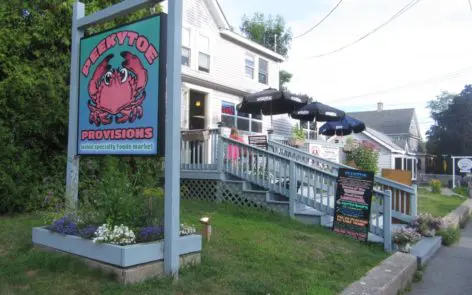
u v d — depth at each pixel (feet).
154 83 15.89
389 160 108.17
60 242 16.22
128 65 16.97
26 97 25.21
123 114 16.99
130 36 16.96
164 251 14.82
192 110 52.06
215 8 55.06
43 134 25.17
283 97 42.78
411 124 148.56
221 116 55.16
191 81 49.96
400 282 18.37
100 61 18.24
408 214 33.01
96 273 14.34
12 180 23.20
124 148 16.89
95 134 18.20
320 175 27.61
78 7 19.77
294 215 28.86
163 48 15.78
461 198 68.74
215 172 33.14
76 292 13.14
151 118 15.93
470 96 132.26
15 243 18.10
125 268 13.83
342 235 25.05
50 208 23.12
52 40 27.61
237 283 14.90
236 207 30.71
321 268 18.22
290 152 40.27
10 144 23.31
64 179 25.96
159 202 18.19
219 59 56.34
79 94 19.27
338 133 59.36
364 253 21.62
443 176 126.93
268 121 64.13
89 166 25.93
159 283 13.98
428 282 20.76
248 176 31.99
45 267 15.12
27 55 27.32
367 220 24.23
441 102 174.09
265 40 111.14
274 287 14.96
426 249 25.43
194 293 13.75
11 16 26.32
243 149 32.48
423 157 142.82
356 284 16.29
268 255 18.98
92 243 14.84
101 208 17.47
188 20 51.52
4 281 13.84
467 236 35.06
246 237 21.59
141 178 27.17
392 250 23.62
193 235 16.37
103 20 18.74
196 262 16.35
